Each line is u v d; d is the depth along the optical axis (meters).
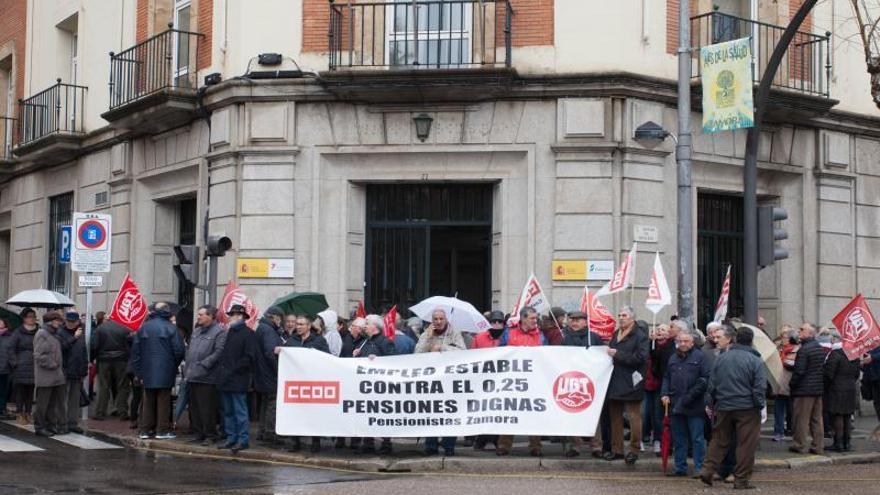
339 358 13.11
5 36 27.20
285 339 14.21
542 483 11.40
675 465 12.16
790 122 18.95
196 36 18.84
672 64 17.45
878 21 17.83
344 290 17.38
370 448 13.34
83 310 22.20
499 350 12.95
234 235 17.56
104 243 16.61
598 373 12.73
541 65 16.98
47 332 15.24
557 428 12.75
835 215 19.50
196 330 14.40
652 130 15.43
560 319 14.16
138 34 20.73
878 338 14.07
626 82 16.80
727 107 14.75
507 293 17.06
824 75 19.44
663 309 17.00
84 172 22.72
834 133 19.55
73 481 11.15
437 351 13.27
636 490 10.98
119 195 21.11
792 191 19.23
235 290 15.38
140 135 20.69
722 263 18.84
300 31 17.58
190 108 18.45
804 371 14.01
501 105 17.14
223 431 14.67
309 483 11.16
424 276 17.75
